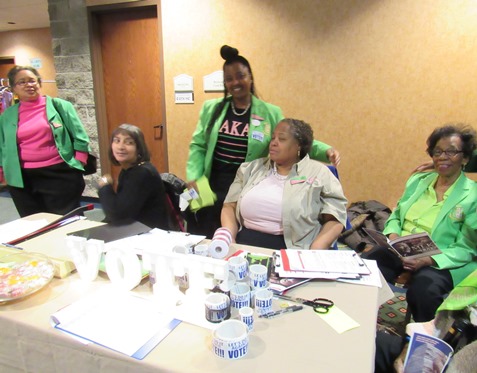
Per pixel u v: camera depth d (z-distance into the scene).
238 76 1.96
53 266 1.28
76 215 1.95
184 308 1.08
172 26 3.31
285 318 1.03
